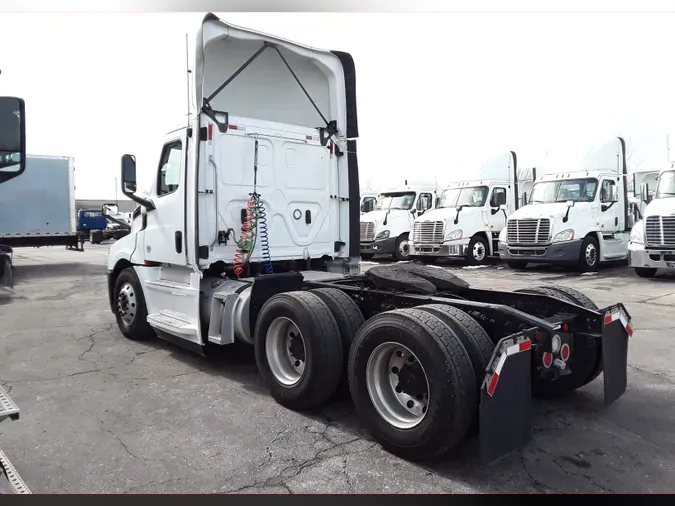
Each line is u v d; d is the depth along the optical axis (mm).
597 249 14344
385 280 4531
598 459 3410
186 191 5285
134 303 6480
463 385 3129
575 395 4555
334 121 6273
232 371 5344
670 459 3404
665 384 4781
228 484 3131
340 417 4121
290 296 4238
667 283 11398
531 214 14273
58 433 3855
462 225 16141
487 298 4629
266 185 5621
